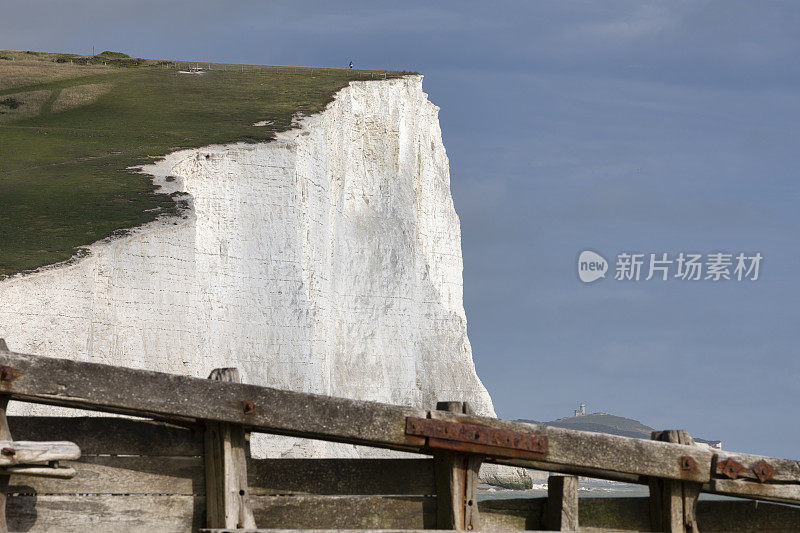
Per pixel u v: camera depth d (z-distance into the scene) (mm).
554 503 15188
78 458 13305
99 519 14070
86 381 13312
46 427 14172
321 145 92312
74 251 57688
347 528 14633
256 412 13711
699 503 15969
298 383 77750
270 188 81062
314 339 80375
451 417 14352
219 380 13719
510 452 14438
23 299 51938
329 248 91812
